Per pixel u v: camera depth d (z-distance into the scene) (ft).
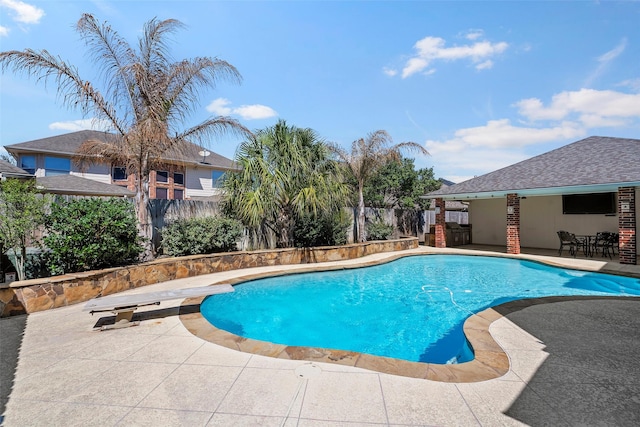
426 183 71.61
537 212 50.21
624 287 28.32
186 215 32.63
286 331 18.81
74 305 19.54
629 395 9.65
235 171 34.68
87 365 11.63
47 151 58.59
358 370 11.21
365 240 46.83
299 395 9.61
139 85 25.45
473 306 23.35
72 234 20.99
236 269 31.42
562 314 17.57
